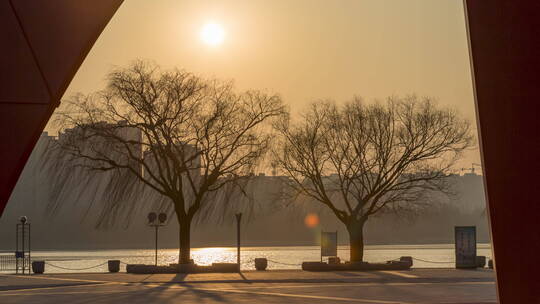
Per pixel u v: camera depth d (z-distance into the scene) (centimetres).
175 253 16112
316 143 6562
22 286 4459
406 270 6016
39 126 1923
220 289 4194
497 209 1565
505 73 1576
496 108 1575
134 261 10856
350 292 3953
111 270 6047
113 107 5897
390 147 6538
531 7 1573
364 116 6594
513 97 1571
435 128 6569
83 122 5894
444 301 3412
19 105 1922
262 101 6247
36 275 5594
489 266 6316
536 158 1557
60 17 1936
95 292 4038
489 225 1592
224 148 6088
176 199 5984
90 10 1938
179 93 5931
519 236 1554
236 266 5838
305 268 6019
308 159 6588
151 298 3638
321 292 3962
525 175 1559
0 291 4184
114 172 6184
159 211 7125
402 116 6581
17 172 1912
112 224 6325
